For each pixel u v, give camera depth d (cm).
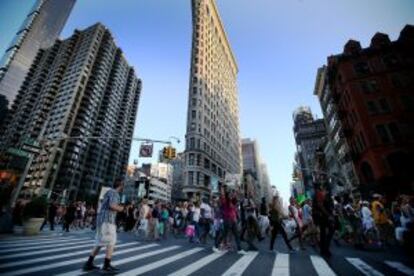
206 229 1102
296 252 784
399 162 2522
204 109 6512
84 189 8906
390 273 460
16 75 10894
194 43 7319
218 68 8356
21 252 684
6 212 1188
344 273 468
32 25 12244
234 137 9319
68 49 10981
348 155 3659
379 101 2888
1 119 9881
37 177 7856
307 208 1048
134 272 485
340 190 4288
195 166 5456
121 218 1845
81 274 454
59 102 9462
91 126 9788
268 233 1560
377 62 3094
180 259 645
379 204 1073
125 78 12738
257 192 13912
